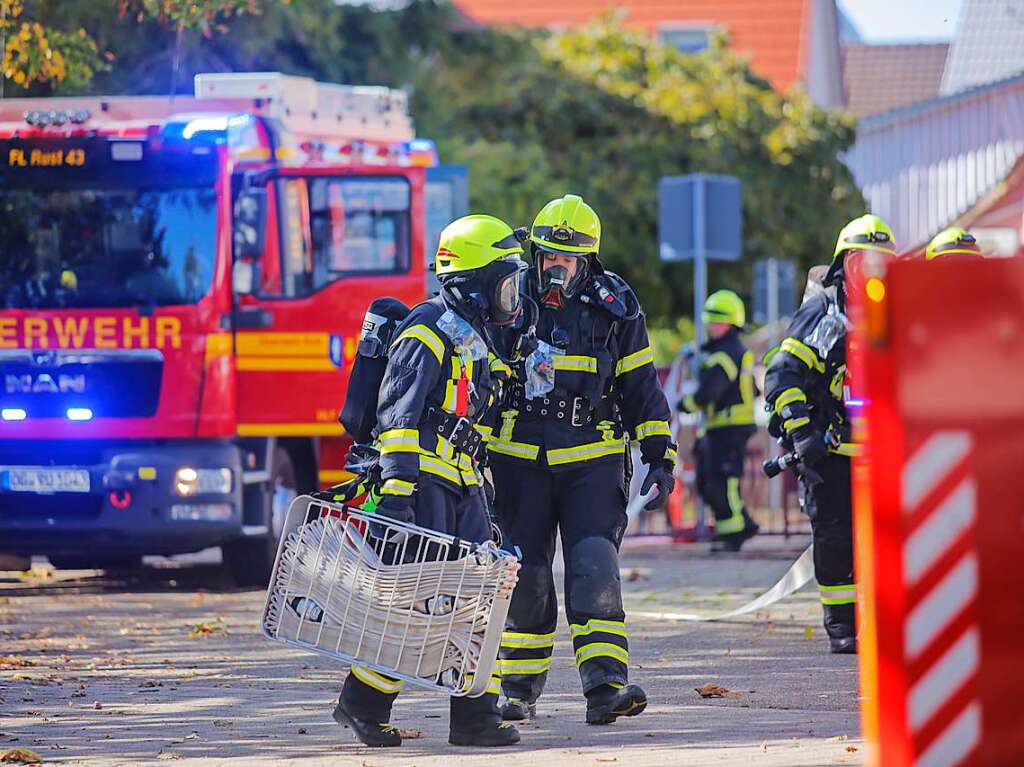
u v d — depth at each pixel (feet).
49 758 53.52
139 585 112.47
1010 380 34.27
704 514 136.56
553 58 216.95
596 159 209.36
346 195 108.37
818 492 77.41
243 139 104.32
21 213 105.29
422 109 198.49
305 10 170.19
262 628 53.01
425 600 52.37
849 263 75.31
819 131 219.00
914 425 34.55
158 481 103.19
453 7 208.74
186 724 59.93
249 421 106.73
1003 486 34.30
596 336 59.41
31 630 88.33
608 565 58.54
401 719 60.80
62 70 111.86
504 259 54.80
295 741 56.08
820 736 55.47
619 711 57.88
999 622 34.35
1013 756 34.35
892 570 34.68
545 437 59.26
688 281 217.97
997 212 201.57
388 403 53.57
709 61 229.45
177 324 104.37
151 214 104.68
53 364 104.32
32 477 104.12
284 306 106.93
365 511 53.72
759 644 81.30
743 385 129.39
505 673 59.93
